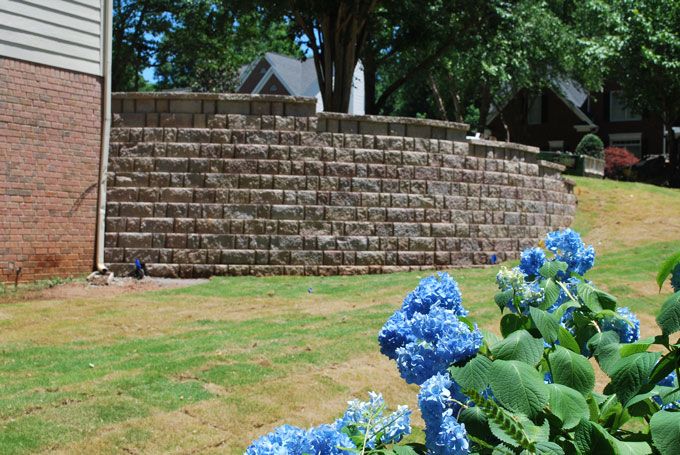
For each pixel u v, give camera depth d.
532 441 1.94
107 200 12.30
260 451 1.75
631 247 14.59
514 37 24.95
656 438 1.94
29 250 10.77
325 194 12.77
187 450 4.83
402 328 2.37
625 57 25.98
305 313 9.26
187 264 12.29
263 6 19.78
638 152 38.28
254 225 12.49
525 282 2.82
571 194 17.39
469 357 2.20
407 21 20.42
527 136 40.84
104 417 5.29
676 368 2.17
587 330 2.88
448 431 2.02
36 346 7.44
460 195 13.82
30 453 4.63
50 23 10.96
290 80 44.34
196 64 35.66
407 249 13.16
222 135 12.62
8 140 10.49
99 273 11.68
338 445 1.92
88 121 11.53
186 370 6.50
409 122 13.44
